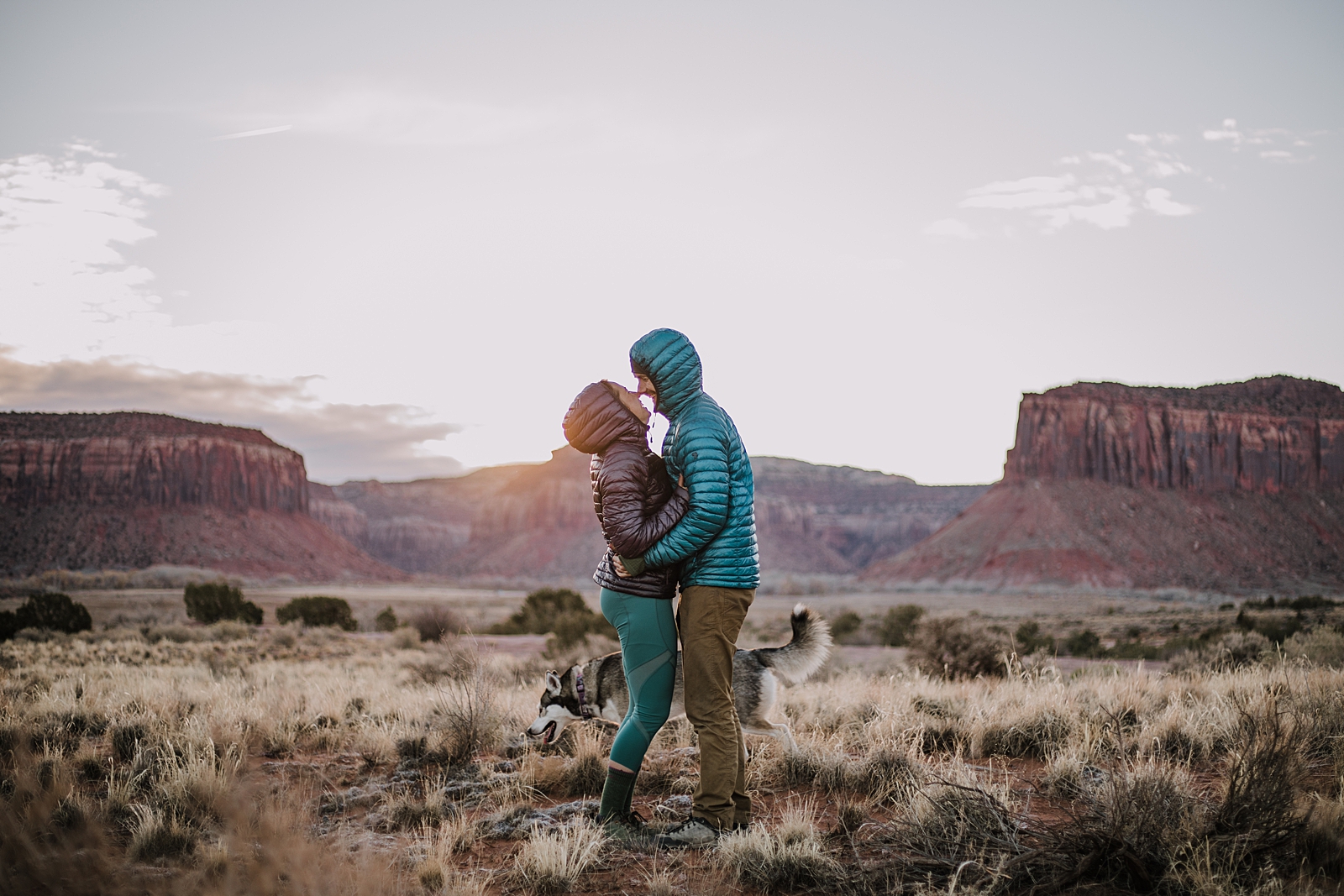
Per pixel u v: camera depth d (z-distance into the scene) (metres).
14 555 182.62
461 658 11.12
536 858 3.81
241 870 3.04
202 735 6.20
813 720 7.30
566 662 16.20
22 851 2.86
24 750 3.84
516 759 6.46
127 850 3.79
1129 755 5.39
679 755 6.08
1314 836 3.47
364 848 3.52
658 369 4.28
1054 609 101.75
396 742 6.67
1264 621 31.08
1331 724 5.21
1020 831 3.87
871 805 4.78
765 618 57.41
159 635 29.44
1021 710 6.55
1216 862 3.32
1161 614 73.94
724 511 4.20
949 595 163.75
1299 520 189.50
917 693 7.97
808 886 3.61
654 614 4.43
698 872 3.84
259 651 23.48
